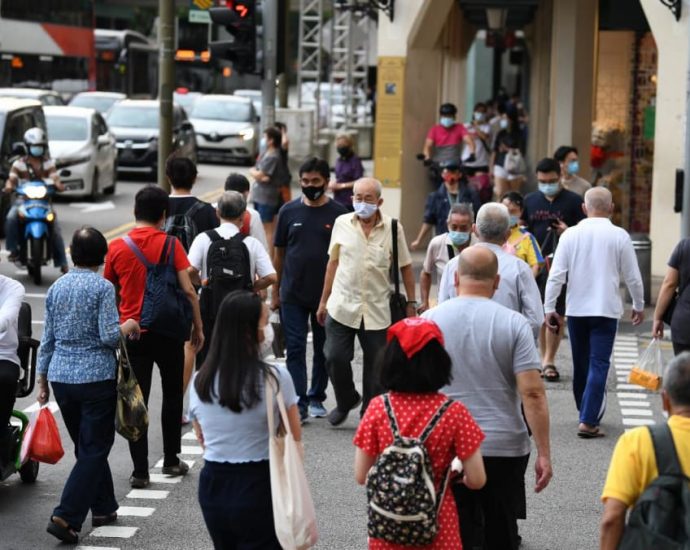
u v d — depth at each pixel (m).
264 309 14.03
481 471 12.83
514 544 15.43
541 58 70.00
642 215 55.88
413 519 12.27
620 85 56.03
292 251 25.27
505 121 71.19
